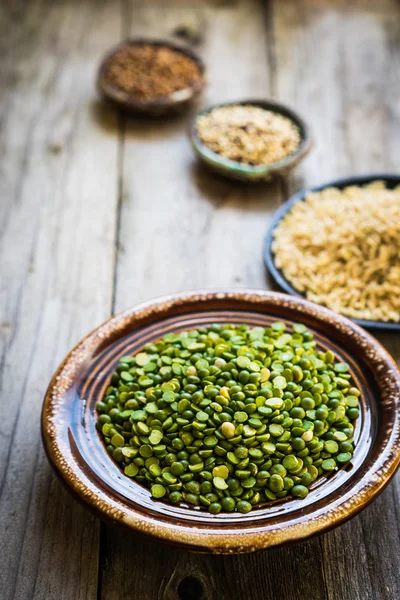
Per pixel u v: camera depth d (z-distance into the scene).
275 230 0.72
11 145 0.84
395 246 0.69
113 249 0.75
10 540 0.58
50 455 0.55
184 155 0.83
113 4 1.01
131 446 0.56
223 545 0.52
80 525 0.58
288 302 0.62
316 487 0.55
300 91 0.90
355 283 0.68
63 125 0.86
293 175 0.81
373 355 0.59
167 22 0.98
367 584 0.56
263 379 0.57
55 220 0.77
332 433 0.56
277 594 0.55
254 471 0.55
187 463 0.55
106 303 0.71
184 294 0.63
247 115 0.81
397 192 0.74
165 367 0.58
